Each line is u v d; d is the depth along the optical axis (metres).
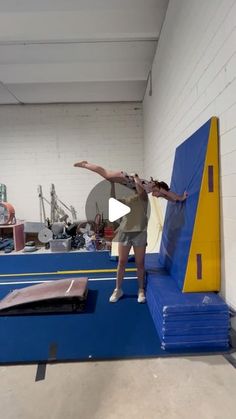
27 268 3.77
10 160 5.94
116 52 4.12
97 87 5.25
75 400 1.33
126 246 2.51
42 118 5.88
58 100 5.71
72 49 4.03
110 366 1.59
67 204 6.06
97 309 2.38
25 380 1.49
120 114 5.92
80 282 2.70
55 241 4.79
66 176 6.01
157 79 3.95
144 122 5.68
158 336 1.92
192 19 2.30
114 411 1.25
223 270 1.96
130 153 6.00
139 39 3.81
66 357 1.68
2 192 5.85
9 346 1.82
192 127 2.41
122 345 1.81
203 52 2.09
